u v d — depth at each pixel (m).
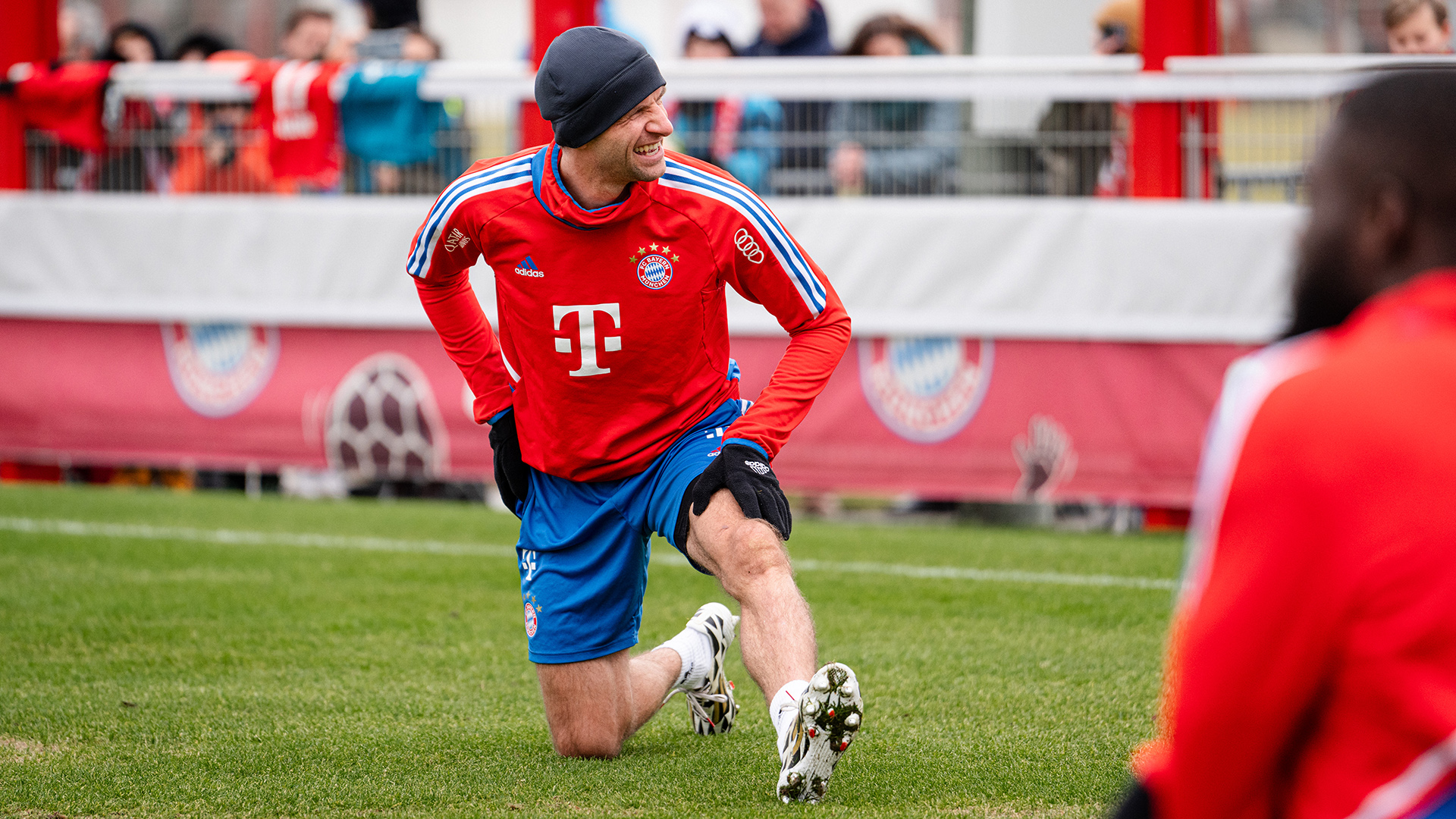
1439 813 4.50
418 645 16.53
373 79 26.66
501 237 11.23
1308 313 5.02
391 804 10.62
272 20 62.69
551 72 10.65
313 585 19.83
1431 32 23.98
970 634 16.92
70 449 28.59
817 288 11.39
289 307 27.16
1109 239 24.03
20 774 11.40
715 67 25.53
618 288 11.17
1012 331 24.44
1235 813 4.80
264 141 28.00
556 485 11.82
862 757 11.95
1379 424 4.42
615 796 10.77
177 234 27.61
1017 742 12.41
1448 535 4.34
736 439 10.88
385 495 29.30
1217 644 4.59
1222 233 23.58
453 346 12.16
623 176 10.79
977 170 25.44
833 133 25.91
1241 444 4.63
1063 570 21.02
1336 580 4.46
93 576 20.36
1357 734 4.64
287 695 14.25
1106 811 10.30
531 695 14.35
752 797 10.73
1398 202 4.76
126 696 14.15
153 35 32.97
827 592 19.39
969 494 24.95
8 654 15.92
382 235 26.69
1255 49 39.78
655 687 12.26
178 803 10.65
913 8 58.41
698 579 20.69
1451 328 4.59
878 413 25.27
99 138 28.39
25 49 29.38
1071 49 31.83
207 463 27.95
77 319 28.41
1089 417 24.39
